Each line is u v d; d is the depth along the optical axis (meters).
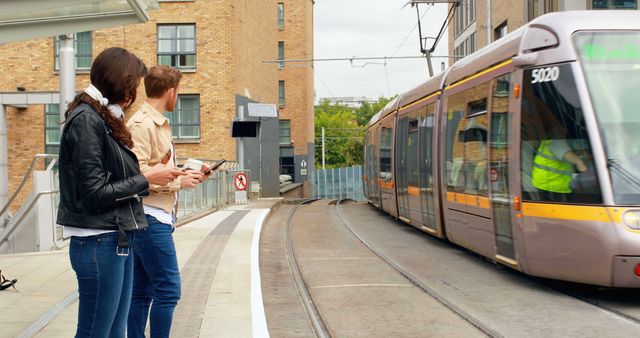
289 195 46.31
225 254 11.77
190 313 7.15
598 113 7.91
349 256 12.42
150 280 4.86
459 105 11.61
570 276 8.04
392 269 10.81
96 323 3.57
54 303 7.29
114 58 3.72
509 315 7.35
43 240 12.18
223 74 29.06
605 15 8.41
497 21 31.25
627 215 7.49
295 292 9.12
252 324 6.62
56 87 27.64
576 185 7.88
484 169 10.10
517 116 8.79
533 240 8.40
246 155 33.31
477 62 10.76
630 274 7.50
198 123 29.12
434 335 6.59
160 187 4.68
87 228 3.47
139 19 8.08
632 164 7.71
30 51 27.66
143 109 4.85
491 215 9.79
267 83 39.03
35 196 12.09
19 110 27.16
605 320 7.06
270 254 12.89
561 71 8.22
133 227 3.60
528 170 8.52
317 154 86.56
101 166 3.46
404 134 16.78
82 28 7.96
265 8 38.16
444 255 12.28
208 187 21.77
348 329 6.88
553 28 8.46
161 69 4.92
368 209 25.05
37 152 27.20
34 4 6.79
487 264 11.12
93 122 3.45
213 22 29.02
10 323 6.34
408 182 16.19
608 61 8.15
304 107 55.38
